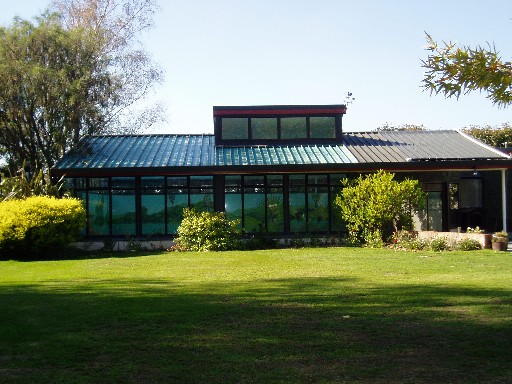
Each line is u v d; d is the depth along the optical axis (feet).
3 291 34.86
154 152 79.36
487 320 24.67
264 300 30.14
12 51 82.43
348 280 38.19
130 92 103.55
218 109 82.43
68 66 85.71
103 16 112.88
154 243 70.95
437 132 91.81
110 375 17.84
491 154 77.82
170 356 19.77
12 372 18.22
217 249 68.08
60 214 62.90
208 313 26.61
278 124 83.56
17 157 90.38
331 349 20.43
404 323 24.23
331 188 75.10
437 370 18.06
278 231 74.49
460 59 14.56
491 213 86.69
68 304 29.27
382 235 69.92
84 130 92.38
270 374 17.74
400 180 78.07
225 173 72.59
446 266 46.26
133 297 31.48
